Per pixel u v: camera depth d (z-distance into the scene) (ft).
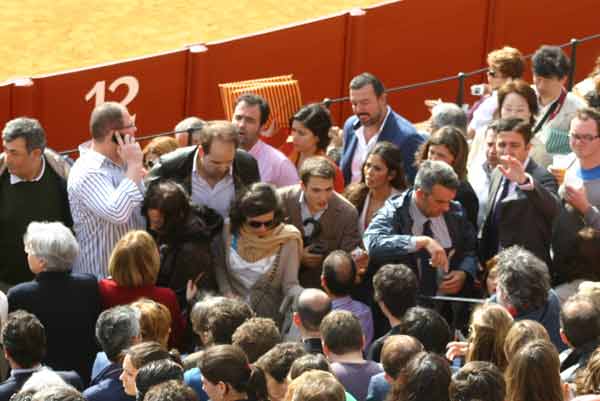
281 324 77.61
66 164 83.46
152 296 71.10
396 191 82.43
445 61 153.17
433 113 95.71
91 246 79.97
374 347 65.36
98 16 174.09
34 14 172.86
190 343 74.59
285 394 55.06
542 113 98.63
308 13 179.63
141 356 57.52
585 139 80.23
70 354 70.79
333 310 62.80
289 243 76.64
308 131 91.25
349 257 71.46
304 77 145.48
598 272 71.87
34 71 159.43
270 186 75.97
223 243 78.43
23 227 82.02
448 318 78.69
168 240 76.23
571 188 74.90
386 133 95.30
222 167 79.92
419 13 149.69
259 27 174.81
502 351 59.00
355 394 59.72
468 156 89.81
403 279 65.82
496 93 98.84
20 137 79.36
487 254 82.02
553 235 75.97
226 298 64.23
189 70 139.33
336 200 79.97
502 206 77.36
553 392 54.13
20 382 61.57
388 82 150.82
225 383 53.93
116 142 79.92
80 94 135.03
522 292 65.10
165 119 140.15
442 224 77.41
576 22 156.87
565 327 60.44
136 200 78.48
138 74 137.18
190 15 176.76
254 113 89.25
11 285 83.51
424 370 53.31
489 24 153.79
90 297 70.85
